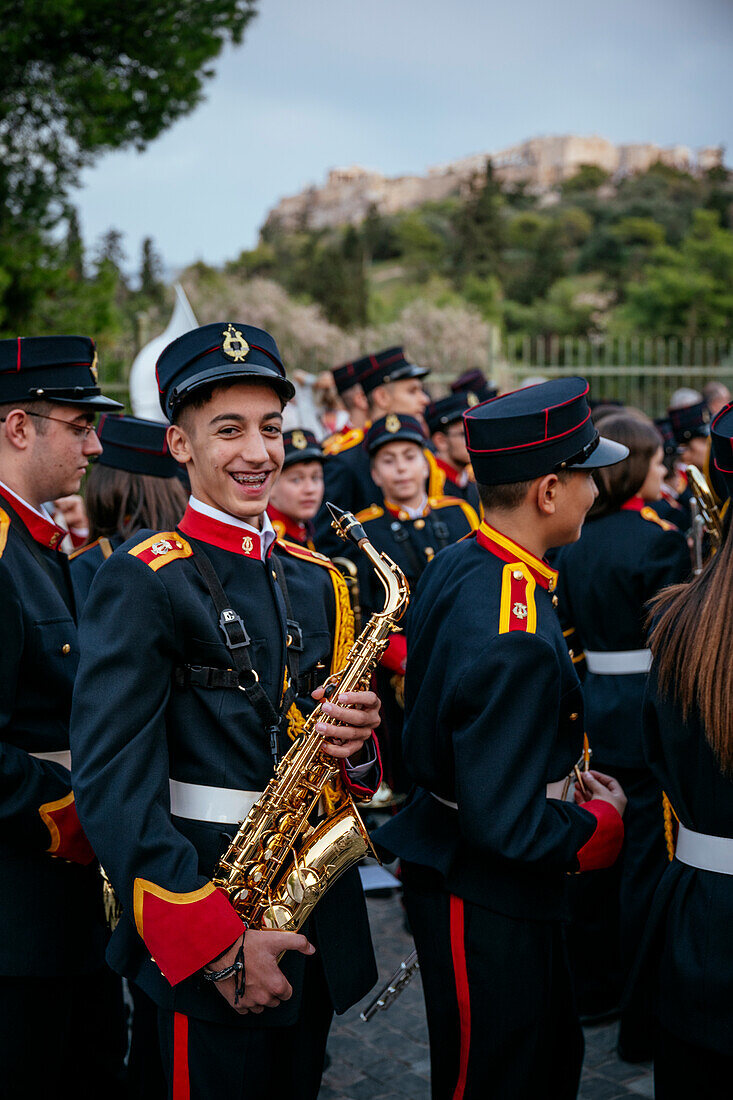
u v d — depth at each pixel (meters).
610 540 3.78
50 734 2.51
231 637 2.17
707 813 2.15
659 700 2.24
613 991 3.80
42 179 10.30
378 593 4.85
